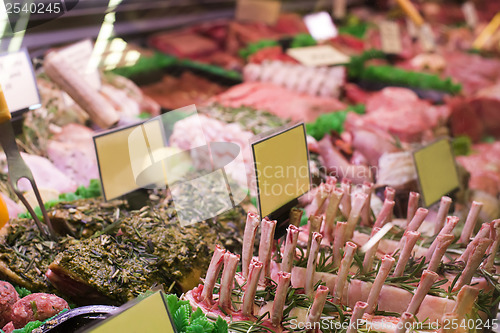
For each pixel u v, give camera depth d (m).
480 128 3.04
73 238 1.56
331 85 2.94
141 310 1.02
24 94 1.85
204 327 1.12
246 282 1.30
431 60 3.52
